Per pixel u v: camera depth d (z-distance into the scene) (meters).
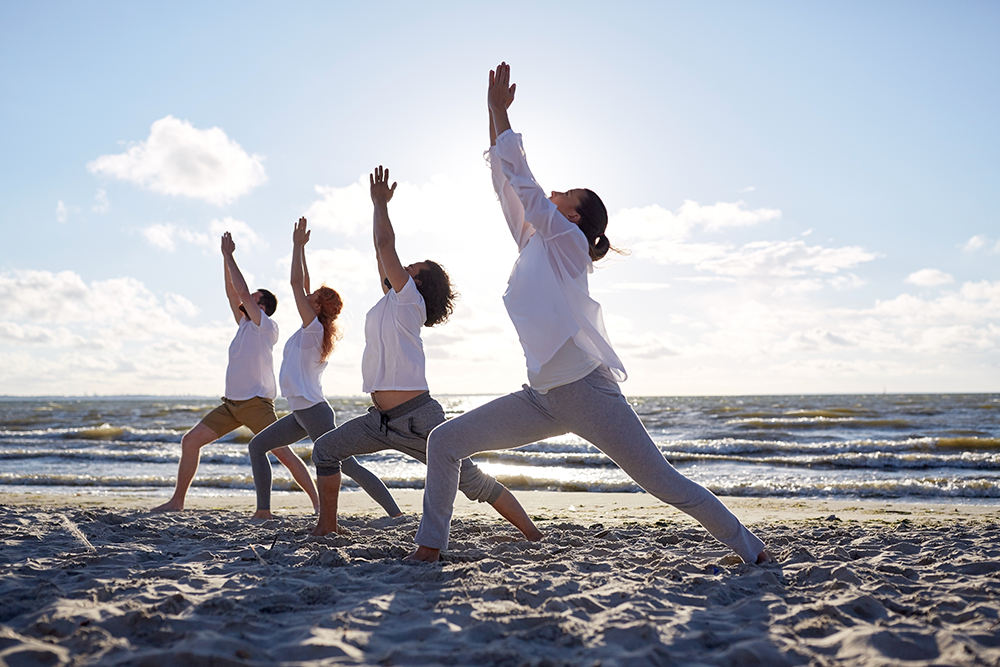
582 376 2.85
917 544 3.93
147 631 2.00
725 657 1.82
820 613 2.26
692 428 26.59
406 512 6.58
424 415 3.65
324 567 3.12
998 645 1.91
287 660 1.77
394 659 1.77
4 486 10.93
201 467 13.98
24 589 2.55
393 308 3.66
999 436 21.78
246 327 5.75
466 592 2.48
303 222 4.81
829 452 17.52
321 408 4.90
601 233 3.11
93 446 19.75
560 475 12.47
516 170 2.94
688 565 3.07
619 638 1.98
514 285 2.94
